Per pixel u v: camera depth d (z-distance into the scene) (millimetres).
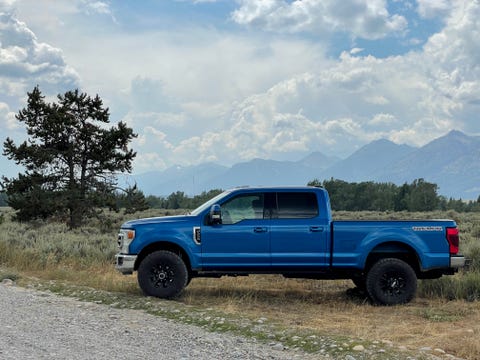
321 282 12688
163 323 7961
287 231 10141
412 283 10078
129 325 7730
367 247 10086
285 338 7059
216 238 10195
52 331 7133
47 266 14203
